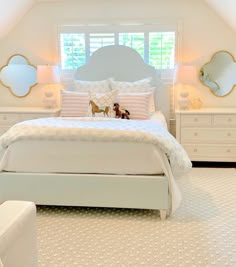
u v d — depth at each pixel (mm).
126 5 4688
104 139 2914
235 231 2701
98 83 4613
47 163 2994
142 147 2893
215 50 4680
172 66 4770
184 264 2254
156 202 2904
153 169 2898
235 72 4703
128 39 4766
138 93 4344
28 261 1565
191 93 4809
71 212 3127
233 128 4363
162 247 2477
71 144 2957
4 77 5020
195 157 4488
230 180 3969
